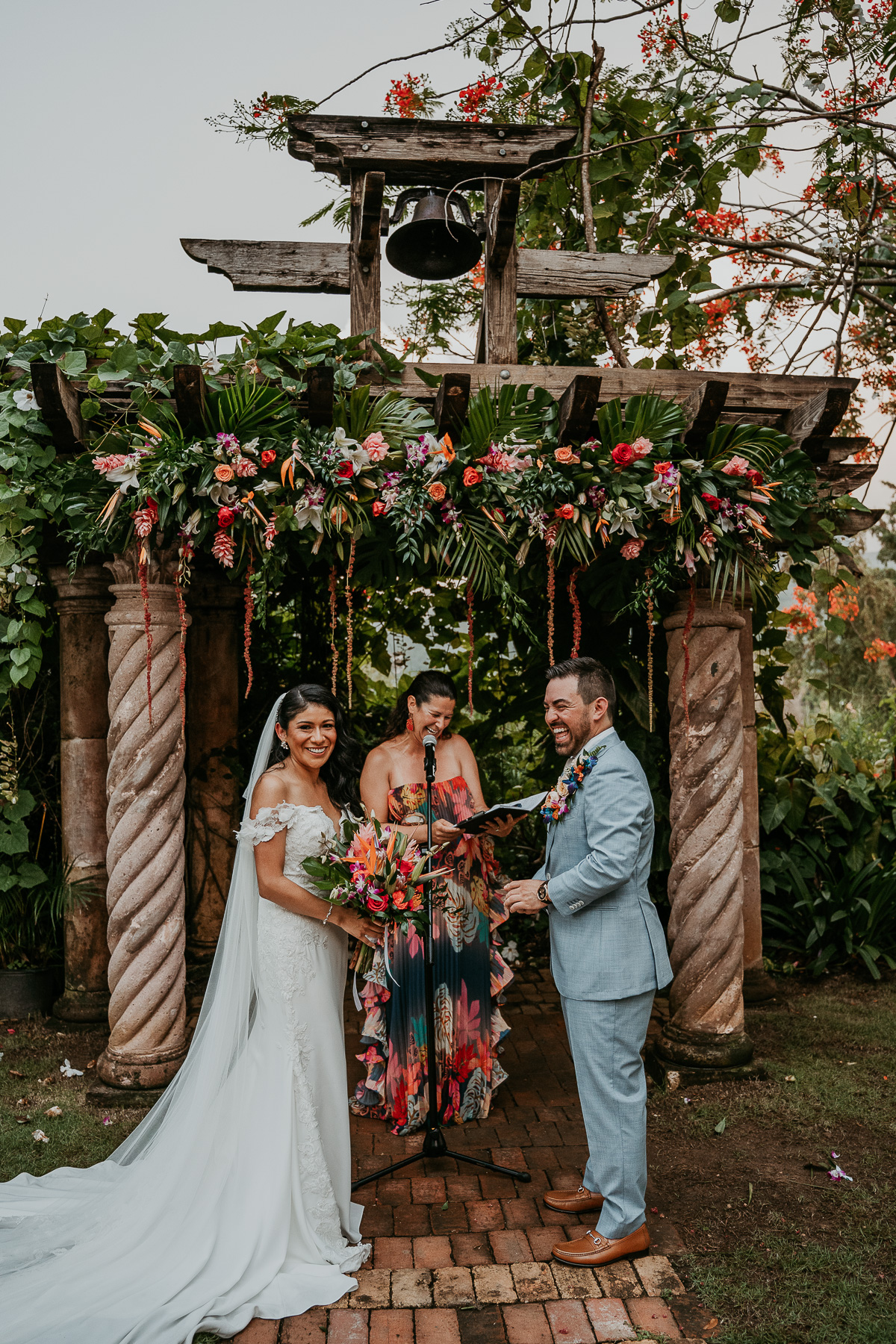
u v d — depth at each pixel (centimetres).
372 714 679
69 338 374
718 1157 354
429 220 388
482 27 427
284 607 636
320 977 299
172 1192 284
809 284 576
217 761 565
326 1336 253
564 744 305
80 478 353
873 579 1312
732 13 497
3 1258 278
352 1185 335
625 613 521
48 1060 443
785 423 408
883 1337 249
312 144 399
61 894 489
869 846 612
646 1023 289
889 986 573
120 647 403
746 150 543
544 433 368
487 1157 361
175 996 404
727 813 430
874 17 496
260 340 360
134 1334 243
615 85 568
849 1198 323
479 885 399
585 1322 258
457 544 366
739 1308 263
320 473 343
